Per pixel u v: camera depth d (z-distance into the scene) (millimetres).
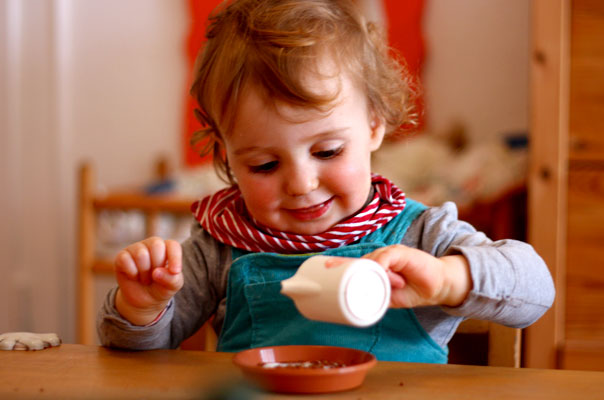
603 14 1643
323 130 755
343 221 832
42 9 3289
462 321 910
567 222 1675
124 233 2469
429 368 618
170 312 791
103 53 3354
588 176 1663
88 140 3385
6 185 3275
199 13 3277
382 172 2676
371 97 846
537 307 702
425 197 2367
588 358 1647
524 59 3062
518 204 2166
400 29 3117
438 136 3078
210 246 912
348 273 540
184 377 598
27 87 3303
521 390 545
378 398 525
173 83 3316
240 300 861
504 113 3082
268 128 753
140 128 3350
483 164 2426
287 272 840
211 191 2693
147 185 3068
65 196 3340
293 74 750
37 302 3320
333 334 812
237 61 779
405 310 808
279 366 602
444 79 3119
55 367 636
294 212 806
